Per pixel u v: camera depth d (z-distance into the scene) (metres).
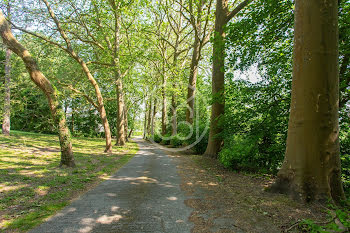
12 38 7.69
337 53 4.02
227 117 8.81
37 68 8.04
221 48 8.66
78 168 8.03
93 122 38.06
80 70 14.47
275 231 2.96
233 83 8.57
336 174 3.97
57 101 8.39
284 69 7.66
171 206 4.10
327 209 3.53
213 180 6.25
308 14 4.07
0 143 14.17
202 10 13.48
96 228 3.16
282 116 7.42
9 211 3.80
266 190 4.68
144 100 26.61
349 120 6.13
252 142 7.71
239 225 3.20
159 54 18.73
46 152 12.05
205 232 3.03
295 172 4.16
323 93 3.94
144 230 3.10
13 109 17.52
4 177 6.12
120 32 16.56
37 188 5.18
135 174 7.17
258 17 7.82
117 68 14.24
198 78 22.52
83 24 13.38
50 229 3.11
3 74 21.88
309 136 4.02
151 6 16.27
